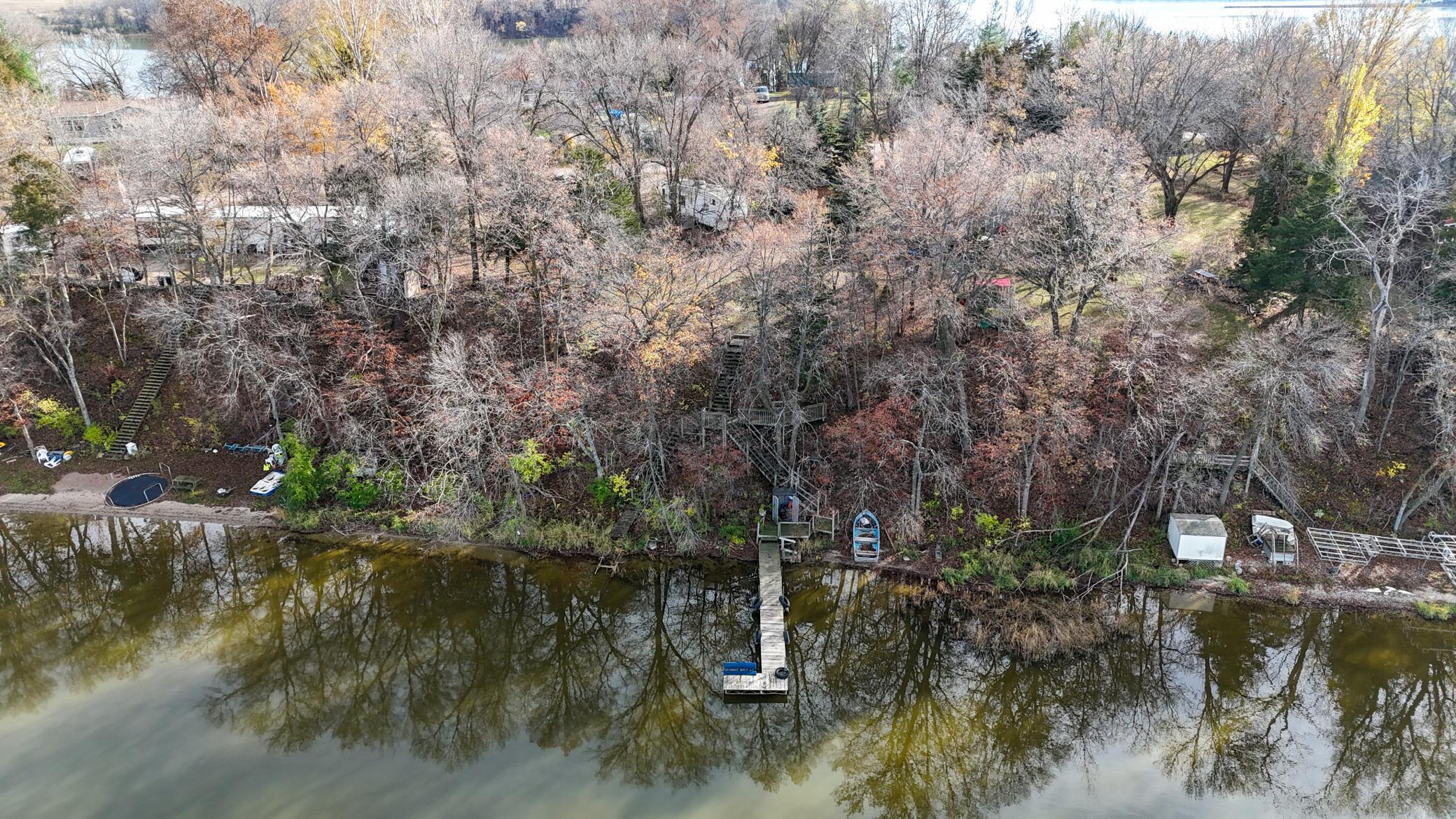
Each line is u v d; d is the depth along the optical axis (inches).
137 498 1902.1
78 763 1279.5
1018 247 1743.4
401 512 1806.1
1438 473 1628.9
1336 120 2043.6
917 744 1363.2
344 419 1881.2
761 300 1665.8
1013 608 1553.9
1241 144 2272.4
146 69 3171.8
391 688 1473.9
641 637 1590.8
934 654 1518.2
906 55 2903.5
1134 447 1633.9
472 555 1736.0
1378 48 2114.9
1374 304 1686.8
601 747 1359.5
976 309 1854.1
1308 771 1290.6
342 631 1589.6
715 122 2278.5
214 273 2234.3
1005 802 1237.7
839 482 1801.2
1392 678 1427.2
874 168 2005.4
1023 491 1643.7
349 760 1311.5
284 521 1824.6
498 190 1824.6
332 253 2050.9
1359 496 1668.3
